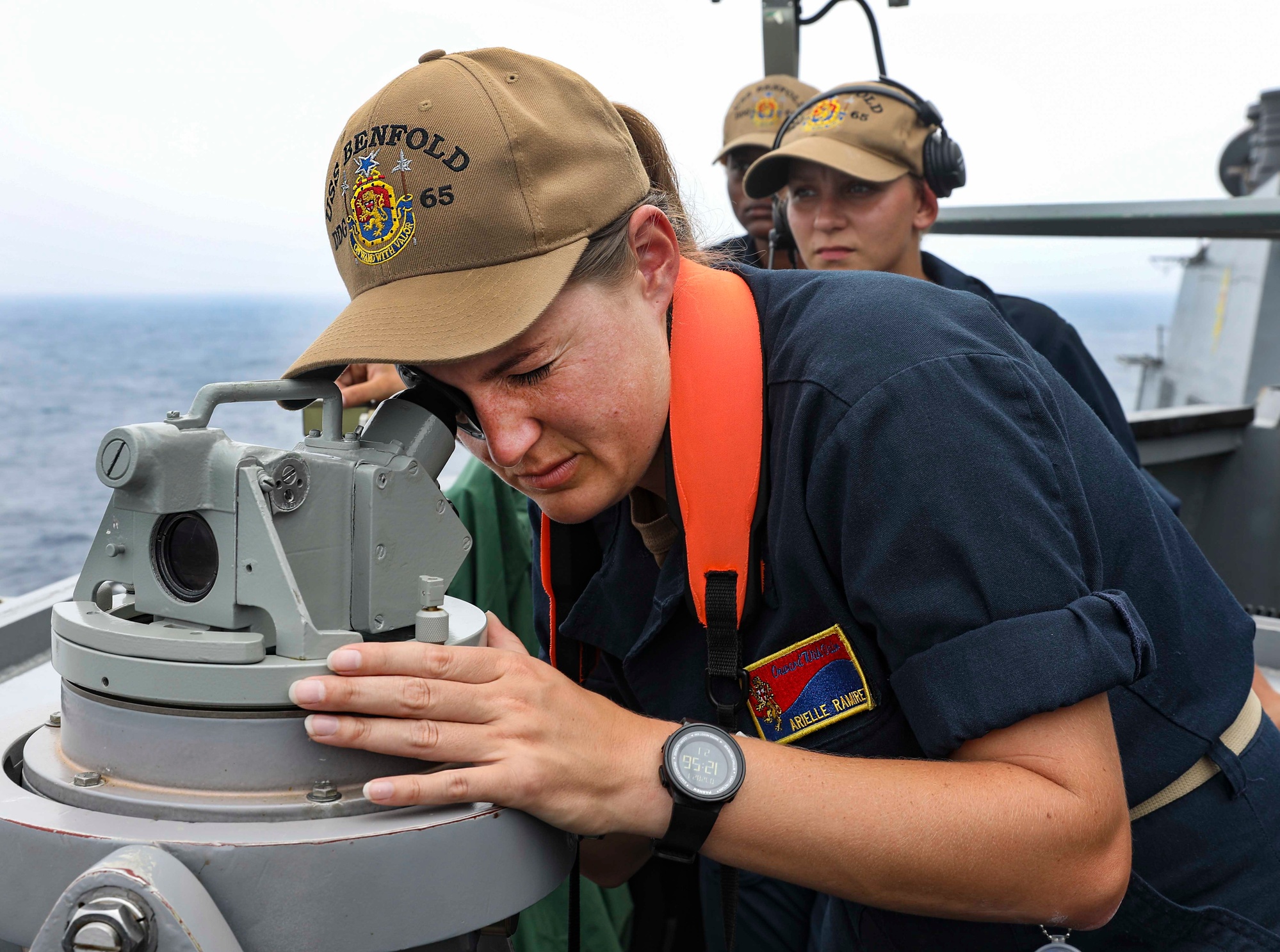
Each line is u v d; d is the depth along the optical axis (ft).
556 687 2.22
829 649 2.78
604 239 2.37
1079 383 6.40
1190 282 16.96
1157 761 2.93
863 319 2.60
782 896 5.10
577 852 2.58
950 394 2.40
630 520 3.20
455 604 2.75
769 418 2.74
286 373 2.29
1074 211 7.20
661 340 2.65
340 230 2.35
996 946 3.10
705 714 3.10
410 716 2.05
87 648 2.14
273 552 2.05
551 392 2.34
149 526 2.19
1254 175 12.71
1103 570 2.75
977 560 2.31
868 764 2.41
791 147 6.59
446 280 2.22
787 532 2.65
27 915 1.91
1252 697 3.33
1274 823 3.06
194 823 1.98
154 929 1.74
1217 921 2.88
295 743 2.07
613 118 2.45
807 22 8.08
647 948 6.02
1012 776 2.33
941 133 6.63
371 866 1.93
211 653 2.03
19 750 2.50
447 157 2.19
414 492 2.30
